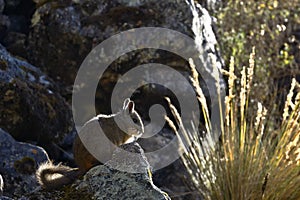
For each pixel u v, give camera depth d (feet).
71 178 21.67
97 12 37.73
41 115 32.68
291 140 28.14
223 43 43.06
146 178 21.04
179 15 37.40
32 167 27.35
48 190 21.30
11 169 26.99
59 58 37.83
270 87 44.29
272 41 46.55
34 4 39.91
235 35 44.29
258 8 46.91
